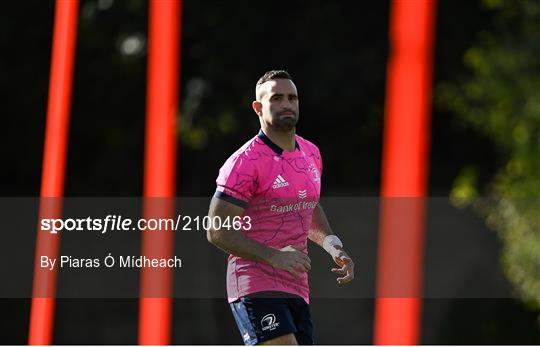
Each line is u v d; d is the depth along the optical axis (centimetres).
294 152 1939
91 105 6359
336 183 5853
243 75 5541
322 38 5422
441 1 5278
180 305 5512
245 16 5412
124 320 5381
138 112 6253
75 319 5406
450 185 5812
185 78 5678
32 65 6238
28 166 6581
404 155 1897
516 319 5181
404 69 1912
